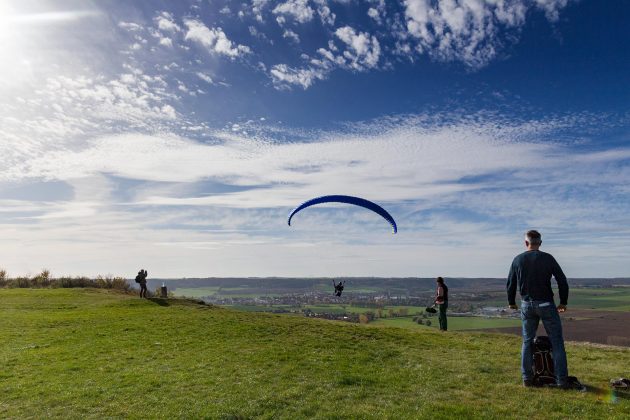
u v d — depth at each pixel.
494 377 11.76
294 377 12.38
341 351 15.93
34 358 16.08
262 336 19.23
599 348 16.61
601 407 8.86
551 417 8.46
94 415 9.81
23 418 9.86
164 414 9.57
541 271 10.27
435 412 9.00
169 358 15.64
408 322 53.25
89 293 43.44
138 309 30.38
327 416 9.05
